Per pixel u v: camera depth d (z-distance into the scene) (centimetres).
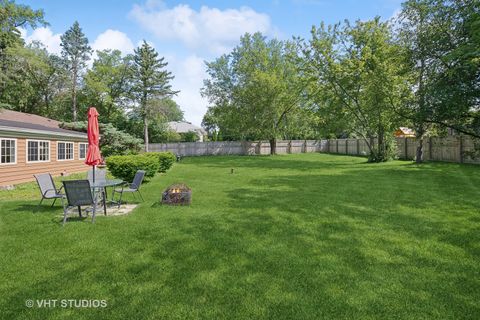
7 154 1083
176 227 485
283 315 240
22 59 1944
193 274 313
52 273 320
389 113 1541
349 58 1844
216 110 3194
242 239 422
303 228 471
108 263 344
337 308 249
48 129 1346
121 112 3275
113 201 686
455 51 874
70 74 3048
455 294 270
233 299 264
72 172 1598
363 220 513
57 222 525
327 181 1005
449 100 1013
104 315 243
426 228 463
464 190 786
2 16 1789
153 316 241
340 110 1933
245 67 2870
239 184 972
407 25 1282
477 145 1312
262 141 3259
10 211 615
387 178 1057
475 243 396
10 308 254
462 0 995
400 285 286
